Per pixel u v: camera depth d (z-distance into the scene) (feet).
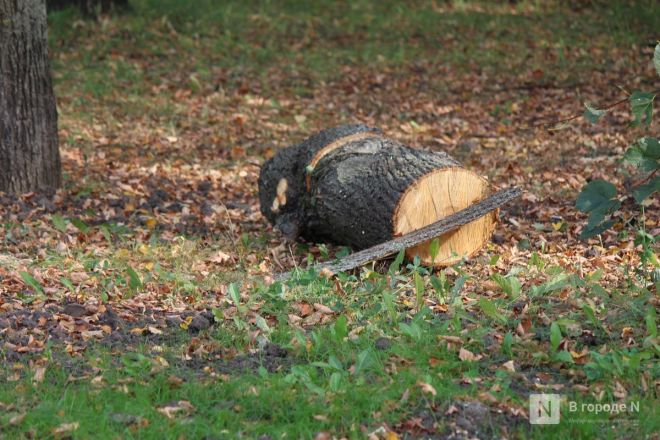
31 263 27.63
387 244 26.48
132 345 21.54
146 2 68.28
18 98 34.94
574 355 19.89
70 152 43.06
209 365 20.49
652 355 19.95
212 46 62.95
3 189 35.09
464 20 69.56
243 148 44.65
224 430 17.30
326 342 21.17
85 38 62.28
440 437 17.30
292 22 69.21
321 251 28.60
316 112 51.16
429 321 22.29
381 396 18.37
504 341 20.43
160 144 44.91
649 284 24.53
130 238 31.27
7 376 19.67
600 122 46.75
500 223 32.30
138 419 17.61
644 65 57.41
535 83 55.57
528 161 40.60
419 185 27.14
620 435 17.20
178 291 25.39
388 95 54.39
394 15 71.36
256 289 24.86
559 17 69.26
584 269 26.48
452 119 48.98
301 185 30.04
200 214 34.27
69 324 22.36
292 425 17.48
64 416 17.71
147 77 56.44
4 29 34.50
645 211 32.09
